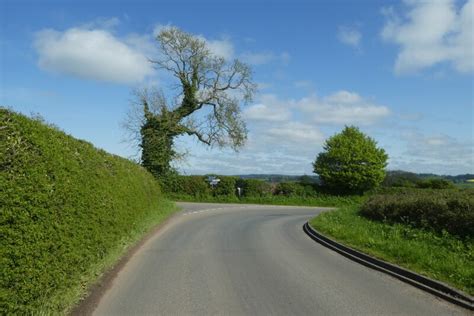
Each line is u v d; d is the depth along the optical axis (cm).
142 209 1830
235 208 3431
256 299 819
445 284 870
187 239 1627
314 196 4441
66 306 711
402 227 1553
